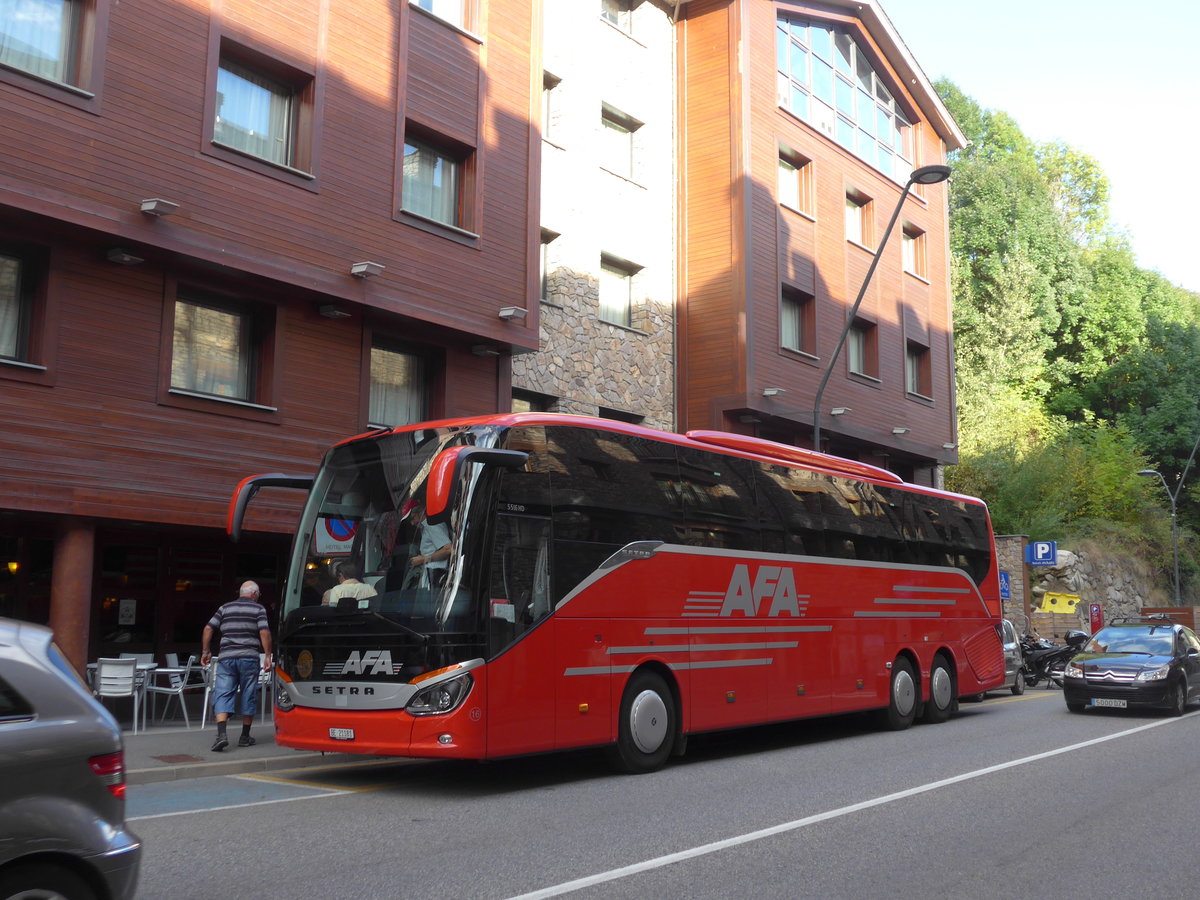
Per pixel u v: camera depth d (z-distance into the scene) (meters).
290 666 10.32
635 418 23.83
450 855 7.12
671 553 11.92
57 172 12.95
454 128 18.20
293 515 15.48
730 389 24.28
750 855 7.14
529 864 6.86
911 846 7.46
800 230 26.64
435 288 17.50
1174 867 6.94
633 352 23.83
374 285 16.52
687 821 8.37
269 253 15.18
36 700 4.61
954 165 53.59
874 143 30.88
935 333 32.56
